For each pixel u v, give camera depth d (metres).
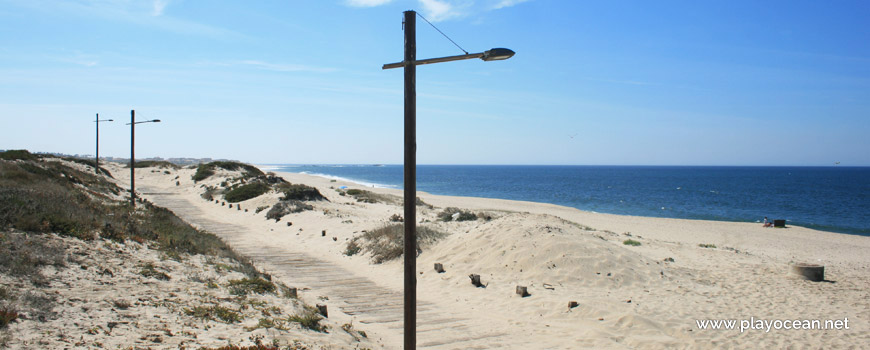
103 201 23.39
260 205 33.25
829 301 12.15
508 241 15.69
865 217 49.72
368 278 14.52
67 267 8.77
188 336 6.56
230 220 28.62
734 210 55.91
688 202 66.56
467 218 24.12
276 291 10.22
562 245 15.02
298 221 25.66
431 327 9.88
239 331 7.07
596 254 14.73
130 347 5.85
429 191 92.12
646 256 16.91
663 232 31.86
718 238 29.67
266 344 6.53
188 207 34.75
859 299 12.41
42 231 10.49
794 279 14.72
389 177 153.12
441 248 16.73
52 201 13.49
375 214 30.41
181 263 11.15
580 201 68.12
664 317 10.38
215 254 13.56
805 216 50.28
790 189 100.12
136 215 17.52
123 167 63.91
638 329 9.53
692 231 32.91
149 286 8.80
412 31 6.51
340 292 12.71
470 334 9.39
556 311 10.81
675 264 16.44
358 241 19.03
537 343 8.81
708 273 15.39
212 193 42.03
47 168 30.33
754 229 34.81
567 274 13.56
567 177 174.38
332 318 9.90
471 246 16.08
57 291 7.48
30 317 6.23
